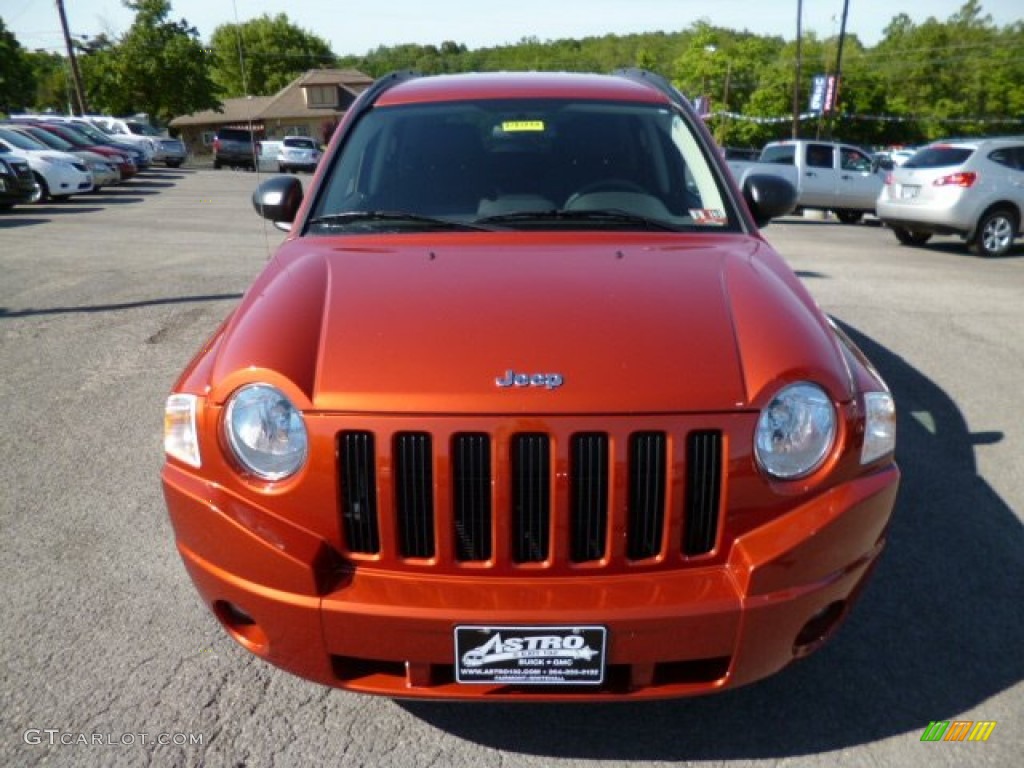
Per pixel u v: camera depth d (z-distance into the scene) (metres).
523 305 2.25
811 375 2.07
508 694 2.05
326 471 1.99
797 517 2.04
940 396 5.11
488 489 1.99
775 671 2.12
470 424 1.96
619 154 3.25
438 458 1.96
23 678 2.56
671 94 3.62
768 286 2.41
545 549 2.02
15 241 11.01
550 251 2.65
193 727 2.38
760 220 3.45
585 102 3.46
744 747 2.35
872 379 2.29
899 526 3.53
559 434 1.96
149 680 2.57
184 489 2.11
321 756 2.29
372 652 2.00
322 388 2.03
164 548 3.32
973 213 11.52
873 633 2.84
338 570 2.04
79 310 7.01
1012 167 11.60
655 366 2.05
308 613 1.99
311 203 3.10
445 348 2.09
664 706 2.50
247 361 2.08
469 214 3.02
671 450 1.98
